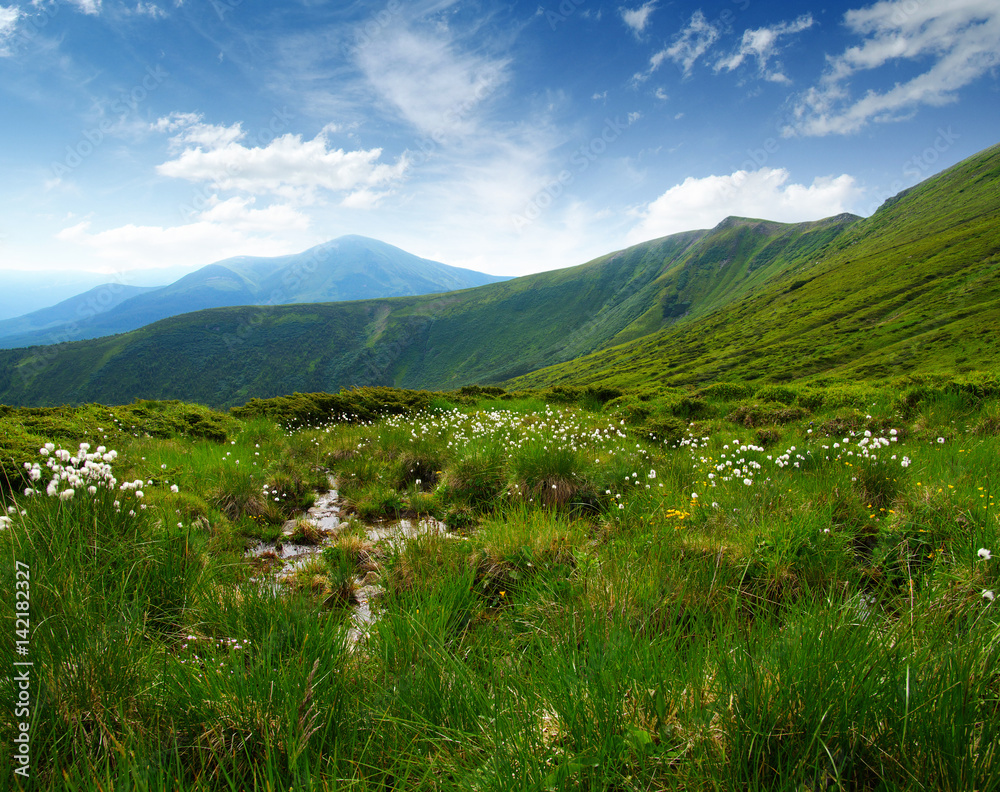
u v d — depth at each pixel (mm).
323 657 2924
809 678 2051
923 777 1755
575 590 3902
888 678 2010
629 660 2461
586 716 2145
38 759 2084
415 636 3197
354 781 1980
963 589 3324
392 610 3492
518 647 3525
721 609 3318
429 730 2408
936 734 1788
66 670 2412
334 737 2404
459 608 3979
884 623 2793
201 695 2467
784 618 3184
